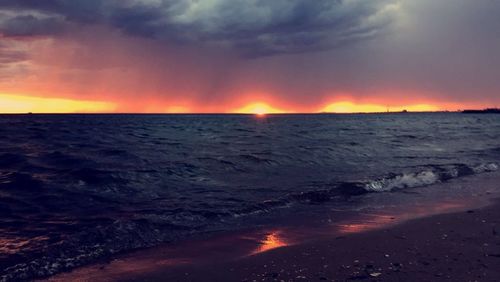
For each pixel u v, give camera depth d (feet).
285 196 45.47
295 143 121.60
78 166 69.92
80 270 24.36
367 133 181.47
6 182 53.78
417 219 35.68
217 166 71.72
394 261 24.26
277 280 22.08
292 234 31.78
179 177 60.44
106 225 33.50
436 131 202.69
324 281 21.48
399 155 91.30
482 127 255.70
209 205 41.91
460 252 25.61
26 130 171.22
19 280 22.82
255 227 34.14
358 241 29.09
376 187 52.90
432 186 54.60
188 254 27.22
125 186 52.75
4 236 30.91
